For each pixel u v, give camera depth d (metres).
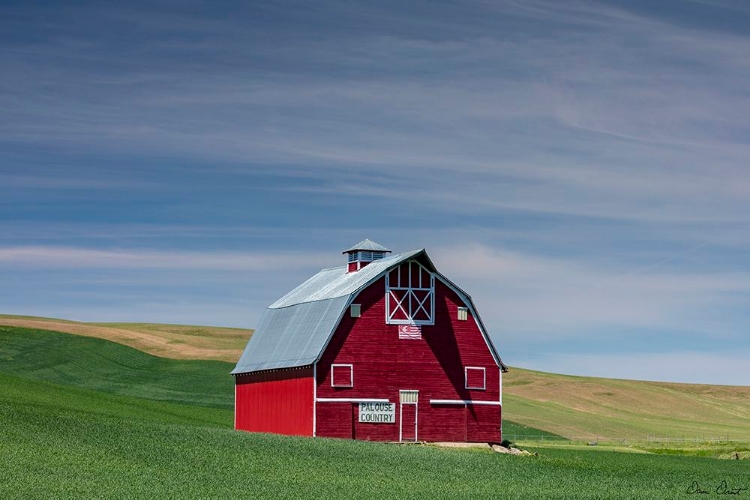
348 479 43.69
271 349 72.31
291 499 37.56
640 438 111.81
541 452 70.56
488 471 49.25
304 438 59.88
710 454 78.69
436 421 66.12
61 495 36.03
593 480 47.88
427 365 66.50
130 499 35.97
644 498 41.72
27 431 51.22
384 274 66.38
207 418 82.19
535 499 40.31
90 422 57.91
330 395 64.12
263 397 71.56
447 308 67.69
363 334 65.44
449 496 40.12
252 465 46.19
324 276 79.31
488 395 67.81
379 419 64.81
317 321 67.69
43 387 82.69
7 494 35.78
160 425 60.94
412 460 51.72
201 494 37.81
